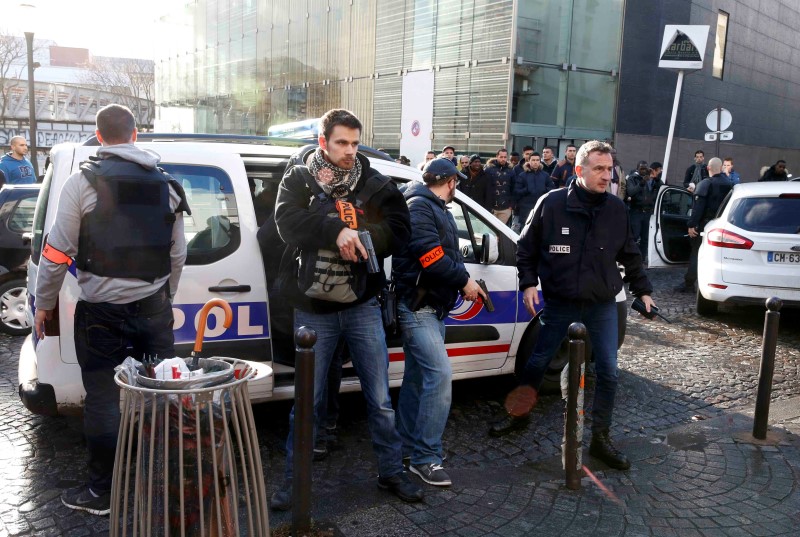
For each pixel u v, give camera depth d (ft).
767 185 24.53
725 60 60.54
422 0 49.49
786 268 22.84
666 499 11.71
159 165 12.73
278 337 13.37
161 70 98.37
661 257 34.19
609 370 12.94
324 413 12.95
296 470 9.72
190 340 12.52
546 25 44.04
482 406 16.29
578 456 11.91
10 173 31.01
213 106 83.51
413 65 50.83
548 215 13.01
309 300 10.44
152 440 7.78
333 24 59.77
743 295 23.54
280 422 14.74
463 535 10.36
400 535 10.28
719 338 23.27
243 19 74.90
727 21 59.41
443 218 11.71
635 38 48.19
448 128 48.03
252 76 74.02
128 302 10.30
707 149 58.23
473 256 15.52
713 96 59.16
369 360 10.89
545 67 44.62
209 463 7.93
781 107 73.61
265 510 8.50
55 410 11.91
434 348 11.62
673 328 24.56
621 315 16.74
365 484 11.91
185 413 7.79
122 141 10.32
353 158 10.03
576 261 12.83
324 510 10.94
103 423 10.49
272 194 13.99
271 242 12.87
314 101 63.26
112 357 10.44
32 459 12.66
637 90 49.08
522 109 44.01
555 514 11.07
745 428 15.14
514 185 38.24
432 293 11.53
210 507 7.98
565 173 37.88
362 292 10.27
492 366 16.06
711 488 12.16
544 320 13.71
